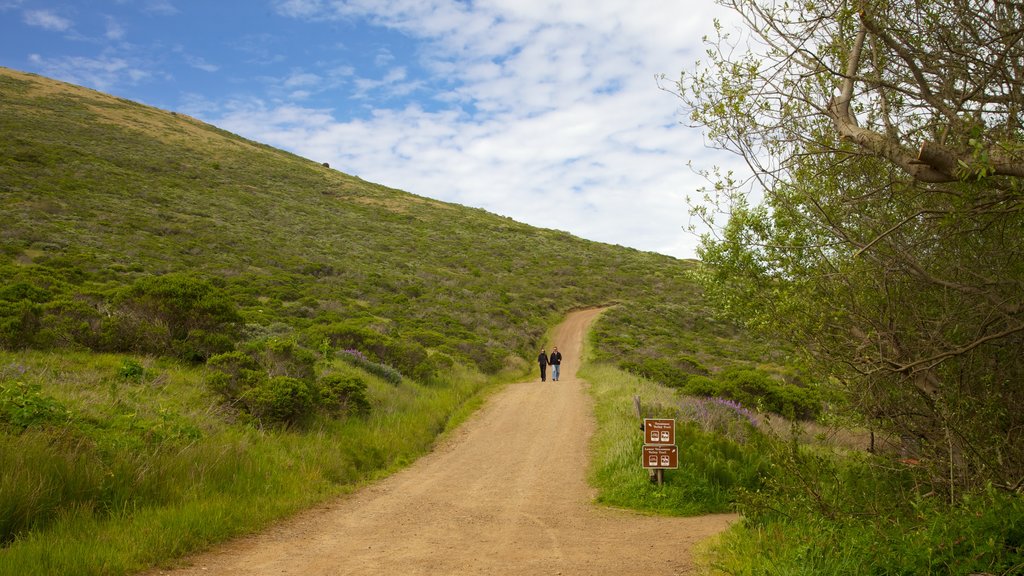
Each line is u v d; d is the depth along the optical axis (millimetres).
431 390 20875
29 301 14016
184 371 13977
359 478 10914
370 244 68562
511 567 6078
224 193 73000
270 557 6238
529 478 11312
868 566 4445
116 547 5742
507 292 56875
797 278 5312
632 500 9453
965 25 4066
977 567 3809
